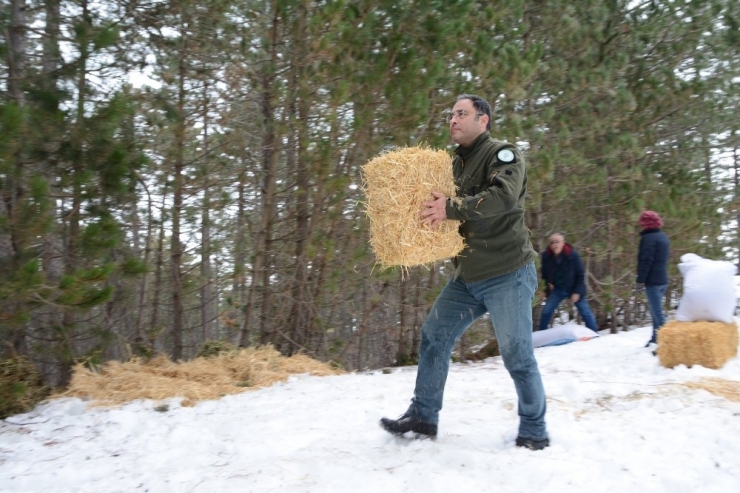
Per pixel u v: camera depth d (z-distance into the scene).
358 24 7.84
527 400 3.39
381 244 3.41
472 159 3.45
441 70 7.97
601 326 14.34
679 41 12.43
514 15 9.43
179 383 5.71
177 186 9.30
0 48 5.64
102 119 5.79
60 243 6.74
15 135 4.80
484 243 3.32
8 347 6.29
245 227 11.77
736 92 13.03
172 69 9.55
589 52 11.46
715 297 6.17
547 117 9.88
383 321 12.06
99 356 6.38
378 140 8.34
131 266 5.85
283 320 9.70
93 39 5.81
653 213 7.49
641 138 12.66
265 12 9.15
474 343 10.34
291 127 8.40
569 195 12.33
